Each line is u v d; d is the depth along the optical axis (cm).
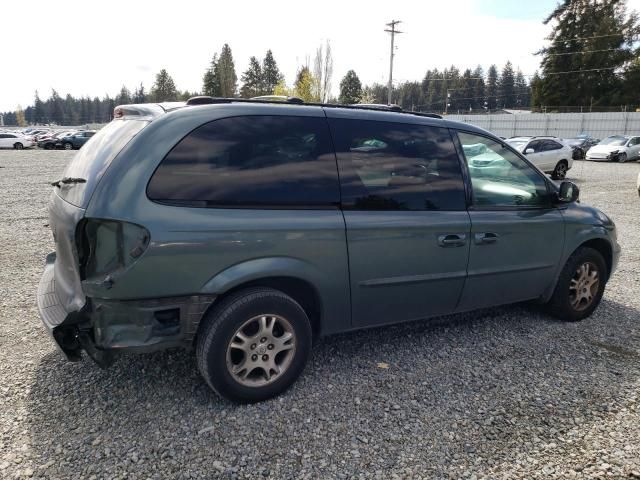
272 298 292
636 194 1370
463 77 11312
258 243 283
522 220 395
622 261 669
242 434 271
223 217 273
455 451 263
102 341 263
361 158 326
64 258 297
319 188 306
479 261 377
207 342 278
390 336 408
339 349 382
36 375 330
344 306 327
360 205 321
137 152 263
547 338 410
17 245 693
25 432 268
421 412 298
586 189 1484
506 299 410
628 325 443
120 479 235
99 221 254
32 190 1276
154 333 267
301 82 4297
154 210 258
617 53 5488
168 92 9544
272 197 290
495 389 326
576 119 4234
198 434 270
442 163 363
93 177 267
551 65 5838
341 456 256
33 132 5888
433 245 350
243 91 9150
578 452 265
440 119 376
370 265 326
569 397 319
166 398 305
